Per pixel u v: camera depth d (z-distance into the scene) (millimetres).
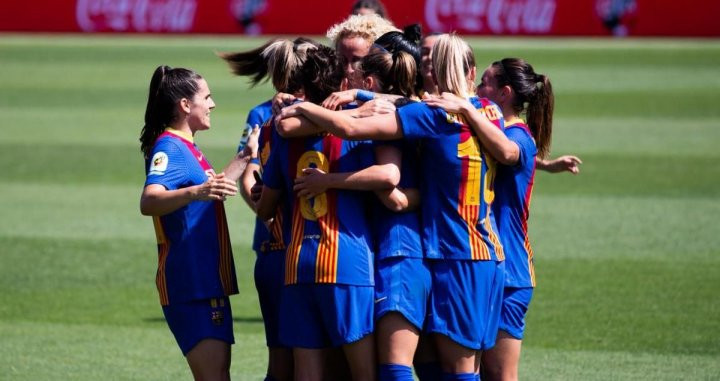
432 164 17938
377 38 21359
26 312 29141
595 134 54938
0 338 26875
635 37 96188
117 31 102250
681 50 87250
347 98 18141
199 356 18625
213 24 100625
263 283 19781
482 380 19766
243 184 22656
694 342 26031
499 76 19688
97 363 24984
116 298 30562
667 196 41938
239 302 30625
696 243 35188
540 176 46062
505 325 19234
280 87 20031
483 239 18109
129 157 51312
